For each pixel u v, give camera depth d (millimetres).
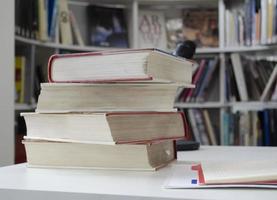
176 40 2695
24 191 407
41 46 2225
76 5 2664
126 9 2732
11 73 1739
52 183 444
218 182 401
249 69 2438
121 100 567
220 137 2457
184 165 610
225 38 2508
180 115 684
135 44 2584
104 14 2645
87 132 534
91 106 567
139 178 477
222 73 2467
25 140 587
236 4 2682
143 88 569
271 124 2295
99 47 2525
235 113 2387
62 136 559
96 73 552
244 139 2342
